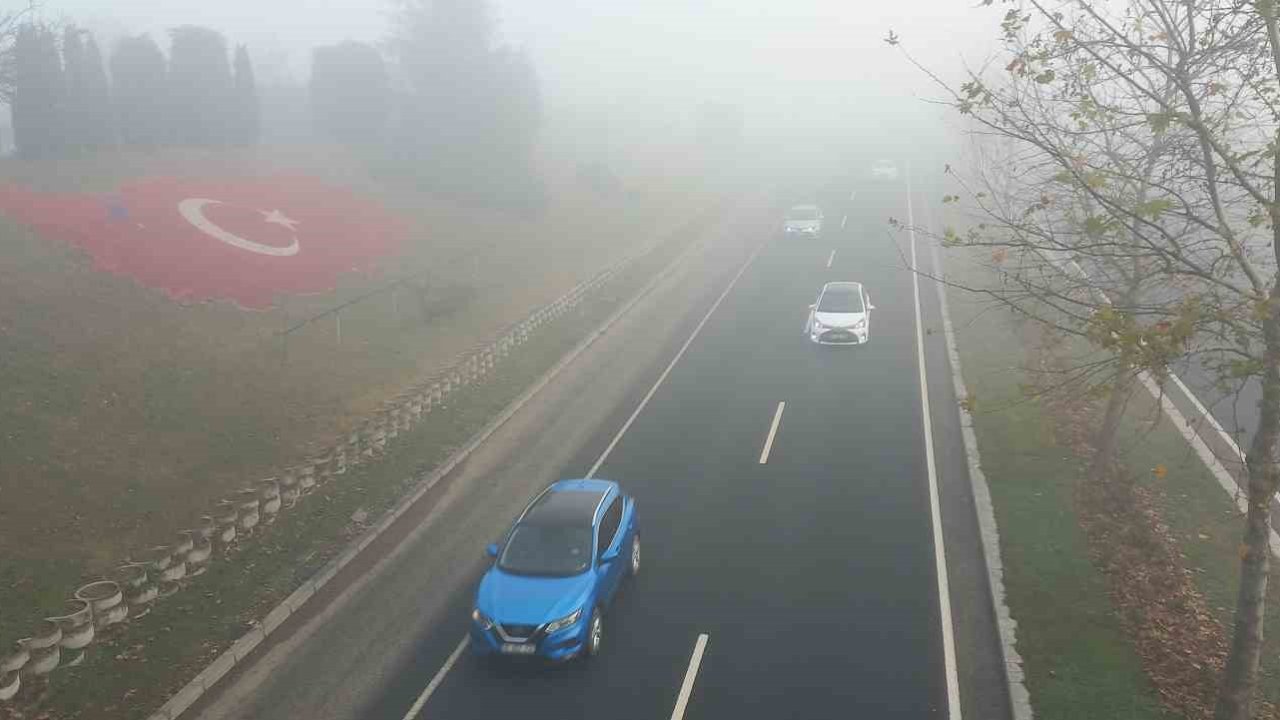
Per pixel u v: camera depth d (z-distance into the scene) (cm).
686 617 1188
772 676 1052
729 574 1298
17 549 1241
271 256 2698
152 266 2320
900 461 1684
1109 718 947
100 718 1006
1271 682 1009
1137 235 932
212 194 3128
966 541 1375
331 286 2617
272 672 1113
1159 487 1489
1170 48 974
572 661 1096
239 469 1602
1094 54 931
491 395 2122
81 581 1220
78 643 1104
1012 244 979
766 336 2606
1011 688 1005
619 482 1644
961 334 2500
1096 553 1288
